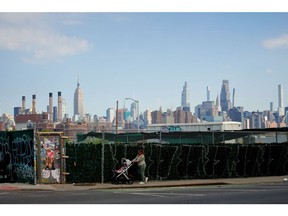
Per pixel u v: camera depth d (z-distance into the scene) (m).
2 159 27.08
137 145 27.77
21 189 22.70
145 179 26.77
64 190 22.77
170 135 40.50
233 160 31.25
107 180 26.47
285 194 19.86
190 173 29.50
